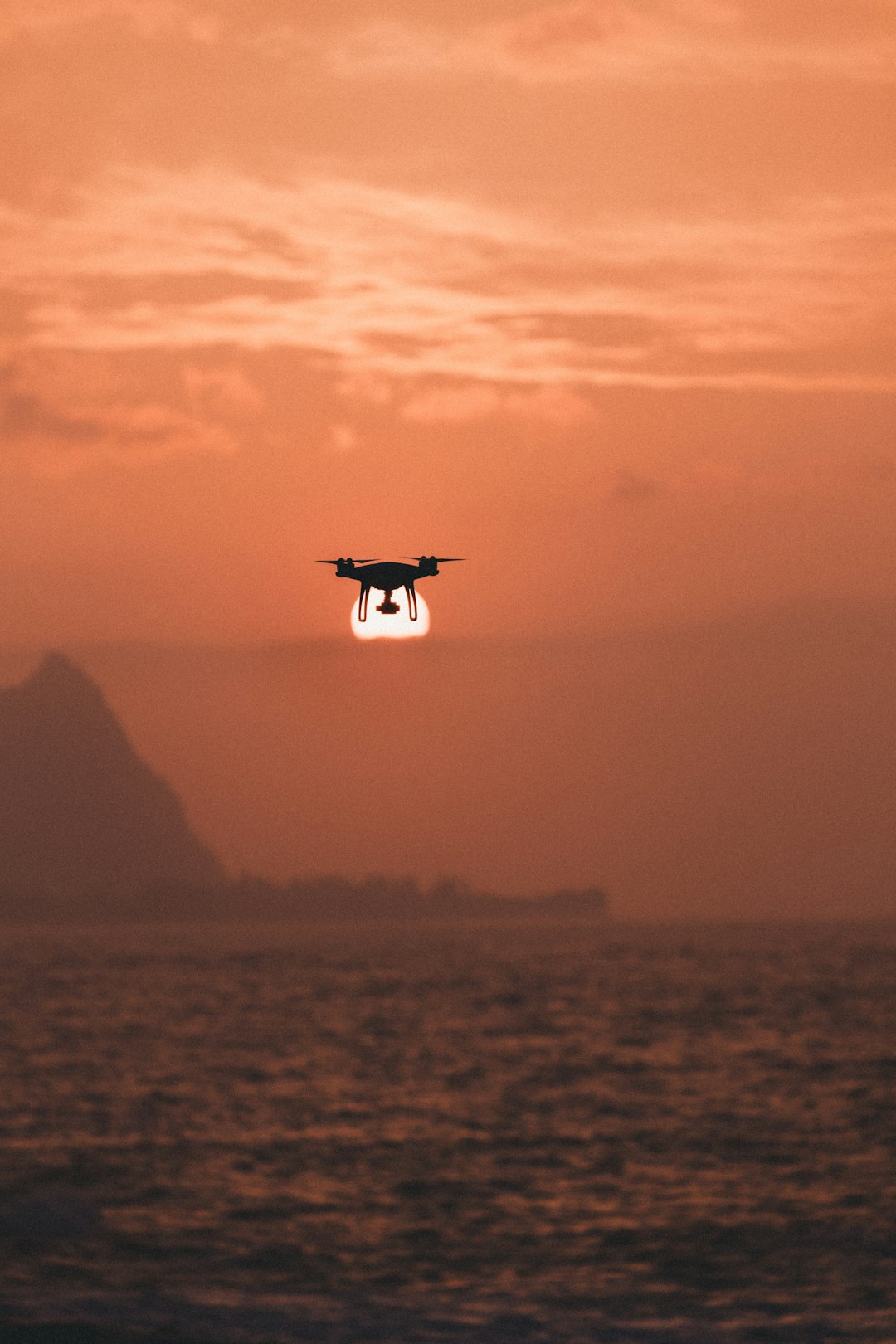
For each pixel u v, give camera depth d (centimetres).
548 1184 15475
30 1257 11781
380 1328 9806
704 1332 9731
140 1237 12725
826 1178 15612
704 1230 13100
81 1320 9712
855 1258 11938
